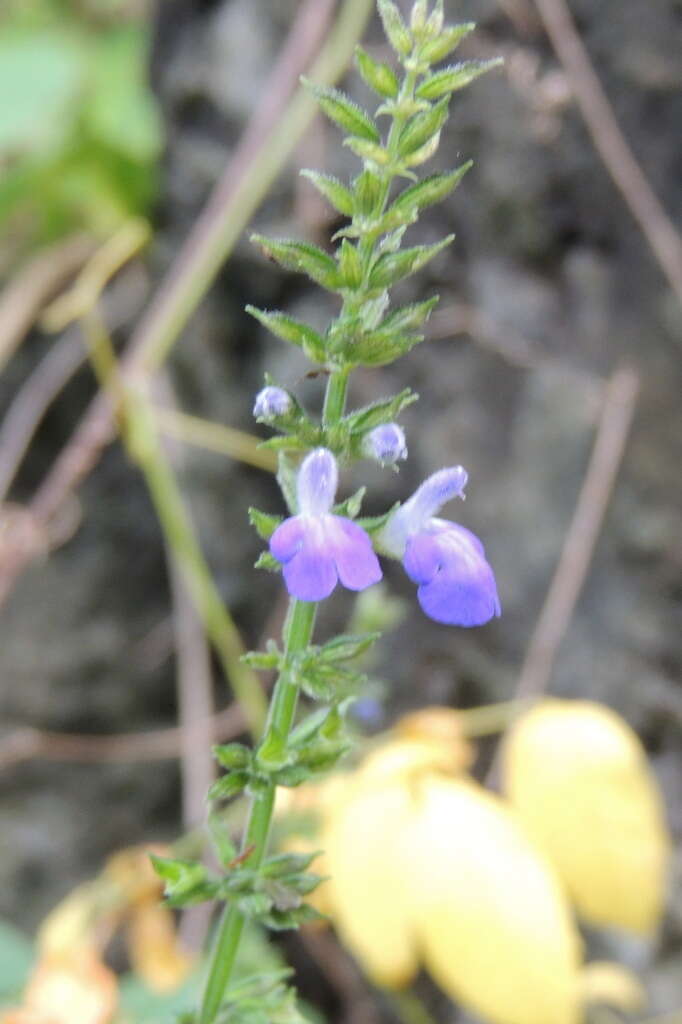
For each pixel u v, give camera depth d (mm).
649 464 293
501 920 225
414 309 193
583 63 294
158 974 267
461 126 313
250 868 198
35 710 366
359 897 229
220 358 363
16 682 365
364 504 332
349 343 191
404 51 190
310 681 194
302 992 345
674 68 288
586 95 293
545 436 307
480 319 316
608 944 292
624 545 297
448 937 225
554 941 224
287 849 256
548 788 238
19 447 363
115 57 402
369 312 193
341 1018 340
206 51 364
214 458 362
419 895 227
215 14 364
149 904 271
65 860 365
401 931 227
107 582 372
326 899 252
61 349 375
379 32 324
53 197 383
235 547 363
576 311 308
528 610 310
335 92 192
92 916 265
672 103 290
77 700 368
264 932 323
